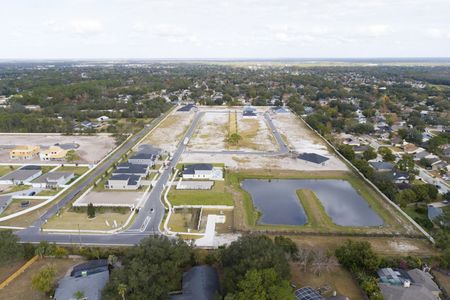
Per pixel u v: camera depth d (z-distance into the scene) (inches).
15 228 2847.0
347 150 4766.2
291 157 4817.9
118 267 2170.3
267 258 1955.0
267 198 3580.2
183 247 2223.2
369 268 2217.0
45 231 2797.7
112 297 1815.9
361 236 2790.4
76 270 2235.5
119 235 2743.6
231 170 4288.9
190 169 4045.3
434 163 4392.2
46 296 2037.4
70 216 3058.6
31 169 4099.4
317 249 2573.8
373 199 3503.9
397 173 3922.2
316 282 2160.4
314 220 3065.9
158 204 3292.3
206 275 2100.1
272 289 1742.1
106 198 3412.9
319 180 4069.9
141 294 1815.9
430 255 2493.8
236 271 1919.3
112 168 4269.2
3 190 3590.1
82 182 3850.9
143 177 3978.8
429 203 3329.2
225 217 3073.3
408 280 2096.5
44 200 3383.4
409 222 2999.5
